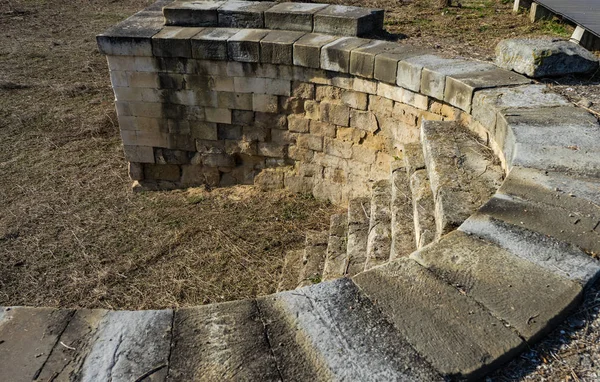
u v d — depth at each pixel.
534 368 2.14
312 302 2.38
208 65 6.61
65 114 10.38
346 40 6.27
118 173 8.24
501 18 8.42
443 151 4.44
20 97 11.23
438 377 2.02
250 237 6.38
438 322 2.25
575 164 3.42
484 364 2.07
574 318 2.36
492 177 3.95
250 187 7.53
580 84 5.02
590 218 2.86
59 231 6.62
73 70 12.82
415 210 4.23
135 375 2.05
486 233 2.80
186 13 6.84
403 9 9.47
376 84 5.98
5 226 6.70
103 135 9.61
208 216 6.88
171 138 7.32
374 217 4.96
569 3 7.68
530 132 3.82
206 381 2.02
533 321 2.25
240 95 6.78
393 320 2.27
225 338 2.21
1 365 2.10
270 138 7.05
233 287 5.48
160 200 7.41
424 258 2.65
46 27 16.20
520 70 5.15
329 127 6.64
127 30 6.78
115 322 2.30
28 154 8.84
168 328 2.27
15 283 5.62
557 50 5.00
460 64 5.45
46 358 2.13
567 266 2.54
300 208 6.97
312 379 2.02
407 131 5.88
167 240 6.37
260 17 6.70
